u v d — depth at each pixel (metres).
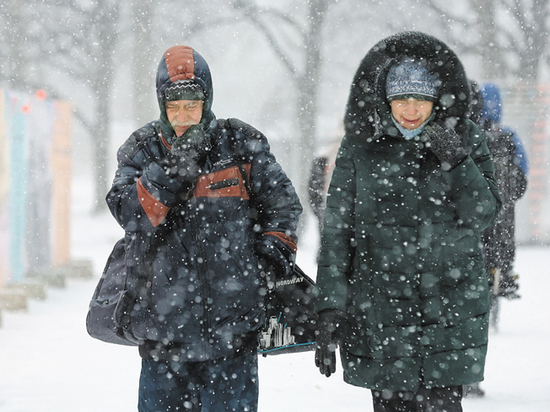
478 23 71.31
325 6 74.81
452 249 8.59
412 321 8.64
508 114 50.97
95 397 13.78
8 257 27.33
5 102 26.97
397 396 9.02
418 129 8.61
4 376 15.51
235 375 8.54
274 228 8.69
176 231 8.34
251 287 8.51
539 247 49.50
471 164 8.43
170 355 8.39
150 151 8.58
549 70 71.75
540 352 17.22
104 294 8.68
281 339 9.09
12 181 27.75
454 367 8.53
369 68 8.61
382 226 8.68
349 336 8.91
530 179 52.06
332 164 16.06
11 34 80.06
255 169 8.59
